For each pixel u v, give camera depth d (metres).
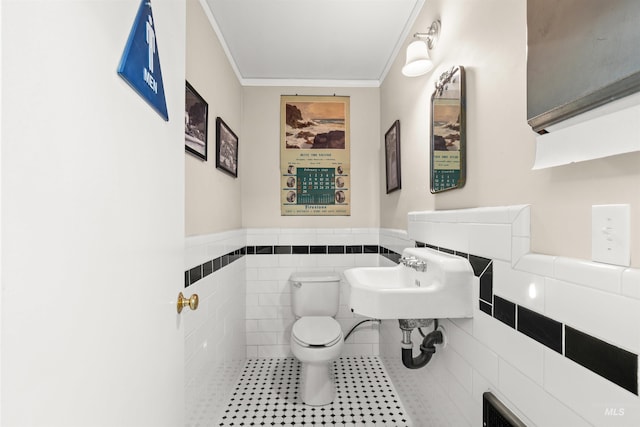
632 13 0.52
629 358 0.55
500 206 0.97
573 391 0.67
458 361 1.20
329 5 1.72
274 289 2.56
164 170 0.71
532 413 0.80
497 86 0.98
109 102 0.47
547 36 0.73
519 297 0.85
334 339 1.90
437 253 1.33
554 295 0.72
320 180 2.64
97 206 0.44
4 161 0.30
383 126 2.49
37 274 0.34
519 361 0.85
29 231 0.33
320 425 1.71
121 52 0.51
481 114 1.08
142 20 0.58
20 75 0.31
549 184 0.76
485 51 1.05
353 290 1.20
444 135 1.34
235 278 2.16
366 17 1.83
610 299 0.58
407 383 1.81
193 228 1.46
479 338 1.06
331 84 2.64
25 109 0.32
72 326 0.39
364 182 2.65
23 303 0.32
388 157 2.30
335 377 2.23
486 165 1.05
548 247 0.77
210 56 1.75
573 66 0.65
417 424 1.64
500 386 0.94
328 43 2.10
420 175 1.68
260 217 2.61
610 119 0.58
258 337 2.54
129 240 0.54
